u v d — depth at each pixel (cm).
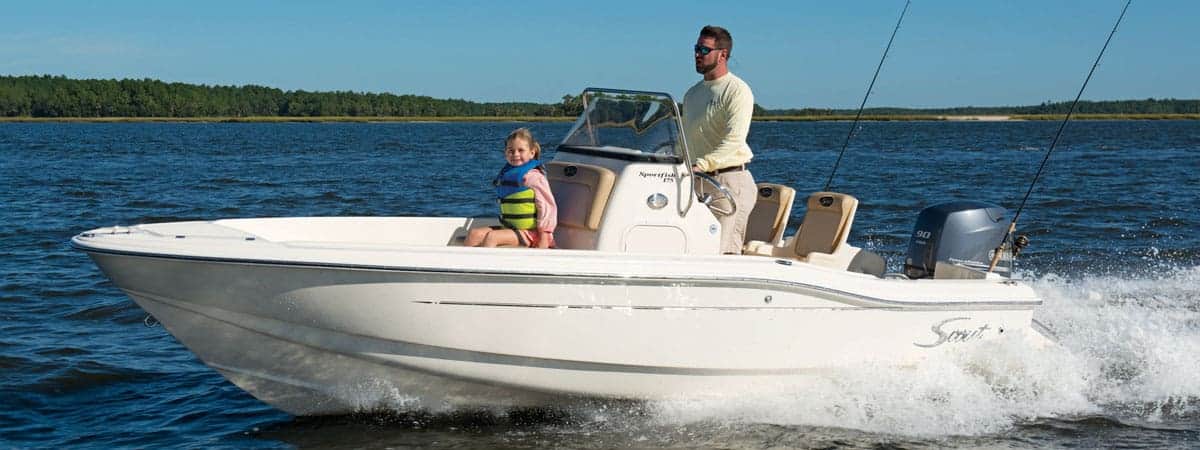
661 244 520
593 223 512
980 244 573
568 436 512
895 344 530
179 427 542
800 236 598
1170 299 840
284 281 466
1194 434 525
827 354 519
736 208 543
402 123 14225
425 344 481
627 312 482
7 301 809
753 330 501
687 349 496
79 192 1902
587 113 554
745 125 552
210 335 495
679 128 518
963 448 505
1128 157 3231
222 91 14275
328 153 3791
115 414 563
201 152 3859
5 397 583
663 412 525
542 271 464
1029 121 15012
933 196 1806
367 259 458
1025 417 546
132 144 4791
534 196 509
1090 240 1175
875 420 535
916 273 589
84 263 983
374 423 529
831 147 4494
